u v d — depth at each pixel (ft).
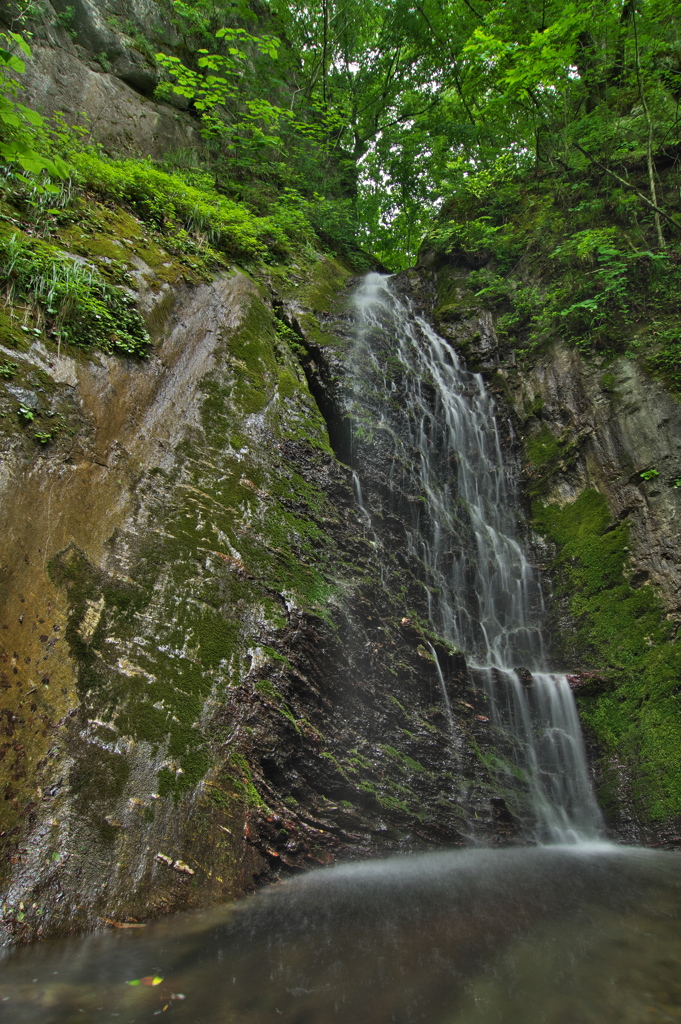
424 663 21.56
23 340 16.63
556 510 29.43
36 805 11.96
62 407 16.56
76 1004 8.82
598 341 30.07
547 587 28.14
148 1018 8.48
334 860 16.26
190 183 32.17
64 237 20.62
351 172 53.83
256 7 45.42
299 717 17.31
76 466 16.20
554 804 21.40
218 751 14.93
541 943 11.16
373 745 18.75
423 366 33.27
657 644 23.25
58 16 30.19
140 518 17.10
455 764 20.26
